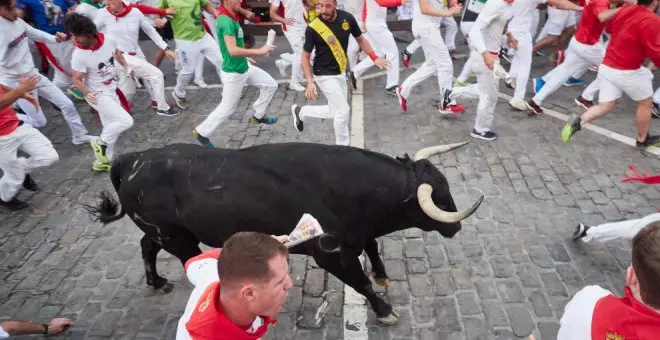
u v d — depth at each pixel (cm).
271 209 329
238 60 618
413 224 351
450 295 415
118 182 371
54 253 496
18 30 618
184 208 342
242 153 342
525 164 606
